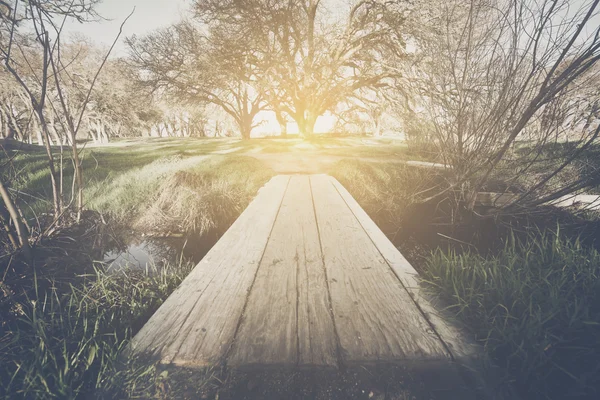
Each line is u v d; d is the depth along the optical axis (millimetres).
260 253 2822
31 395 1486
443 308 1964
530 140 3783
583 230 3779
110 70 26234
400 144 18375
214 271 2477
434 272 2502
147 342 1691
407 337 1702
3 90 20516
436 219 4848
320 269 2496
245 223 3697
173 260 3729
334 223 3668
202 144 21688
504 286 2145
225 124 43062
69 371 1573
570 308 1980
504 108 3477
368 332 1741
